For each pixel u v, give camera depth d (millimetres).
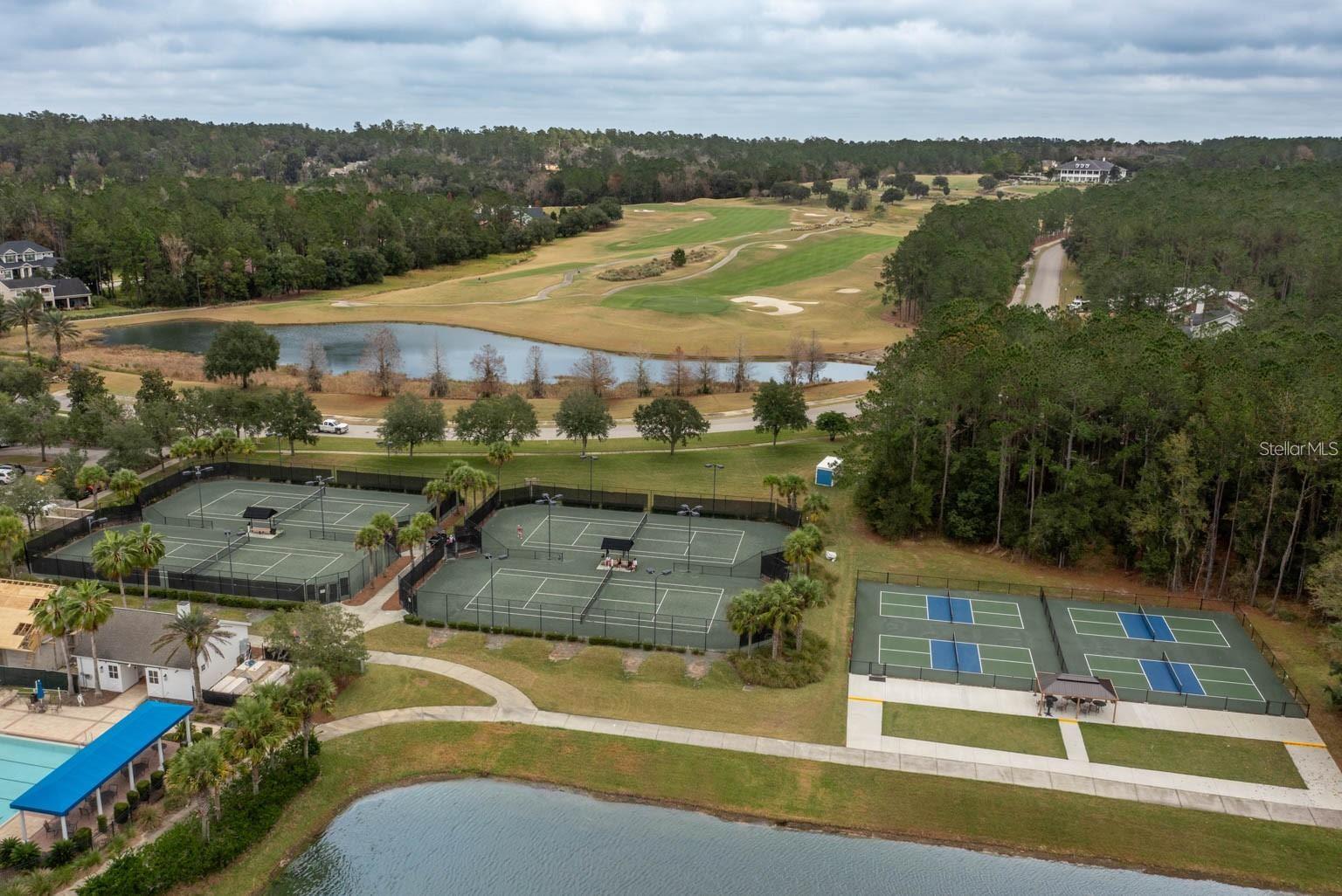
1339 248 168125
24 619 69875
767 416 126125
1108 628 81062
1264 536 82438
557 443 133375
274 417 119125
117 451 111750
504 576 90438
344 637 69312
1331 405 78938
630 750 63812
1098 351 94188
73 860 51312
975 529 98188
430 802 59406
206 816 53500
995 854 55094
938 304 187125
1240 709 68562
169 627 63031
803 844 55844
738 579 90812
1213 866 53906
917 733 65625
